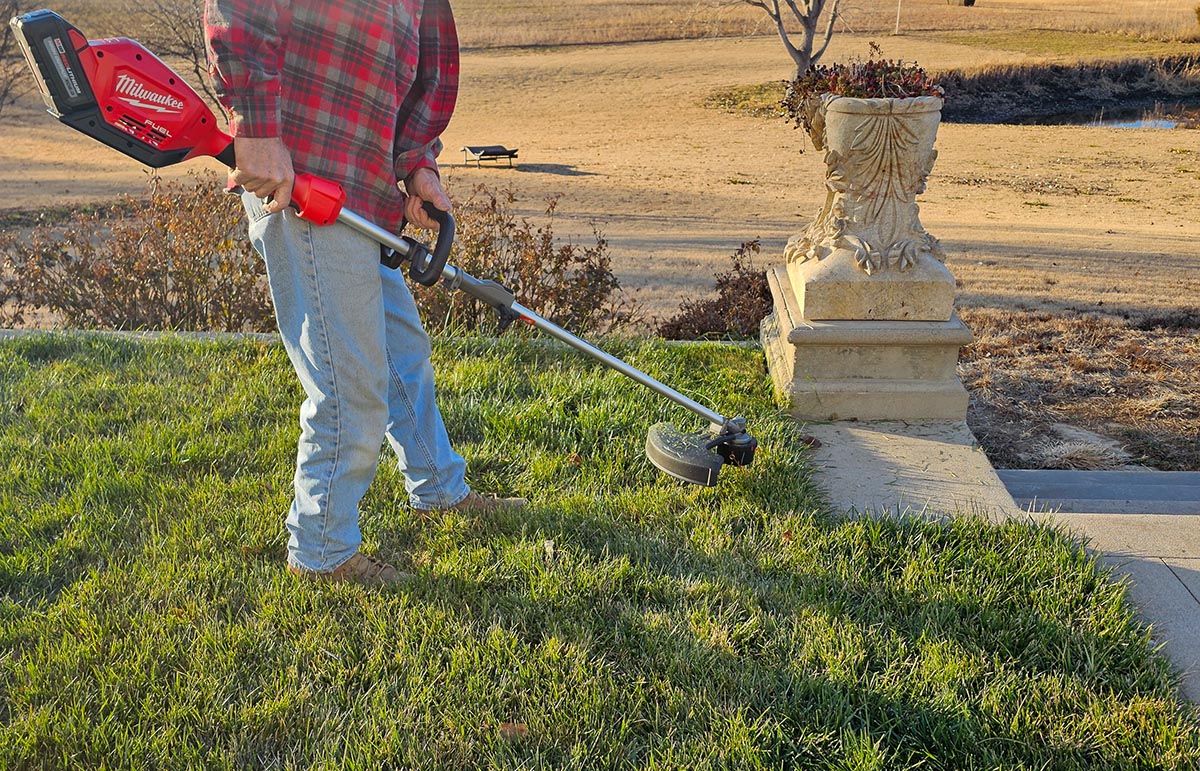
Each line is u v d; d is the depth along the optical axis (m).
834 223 4.49
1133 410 6.32
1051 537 3.28
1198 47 45.34
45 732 2.29
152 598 2.83
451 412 4.18
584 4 62.16
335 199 2.56
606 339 5.43
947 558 3.16
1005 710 2.47
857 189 4.43
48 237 7.53
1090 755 2.35
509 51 48.41
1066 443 5.75
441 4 2.89
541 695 2.49
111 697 2.42
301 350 2.79
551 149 28.66
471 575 3.00
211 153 2.62
